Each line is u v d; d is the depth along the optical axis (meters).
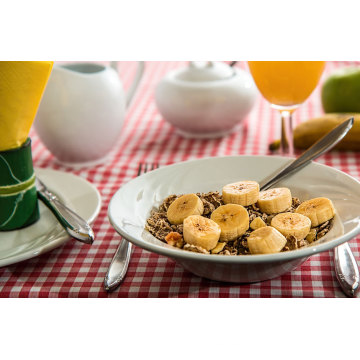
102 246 0.68
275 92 0.77
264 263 0.51
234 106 0.94
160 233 0.60
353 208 0.60
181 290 0.60
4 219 0.69
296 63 0.74
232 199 0.63
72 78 0.84
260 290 0.59
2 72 0.62
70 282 0.62
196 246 0.57
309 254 0.52
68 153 0.88
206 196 0.65
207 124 0.95
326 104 0.98
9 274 0.63
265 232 0.57
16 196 0.68
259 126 1.03
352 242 0.66
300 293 0.59
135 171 0.87
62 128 0.85
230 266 0.54
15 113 0.65
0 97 0.63
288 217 0.60
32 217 0.70
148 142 0.98
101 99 0.85
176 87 0.94
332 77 0.96
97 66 0.91
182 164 0.70
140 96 1.22
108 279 0.60
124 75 1.36
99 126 0.86
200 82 0.95
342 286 0.58
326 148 0.68
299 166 0.68
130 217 0.62
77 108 0.84
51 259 0.65
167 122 1.01
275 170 0.69
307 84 0.76
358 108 0.95
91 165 0.90
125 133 1.02
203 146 0.95
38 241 0.67
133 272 0.63
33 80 0.64
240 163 0.71
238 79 0.95
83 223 0.64
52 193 0.75
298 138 0.88
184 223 0.59
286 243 0.58
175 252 0.52
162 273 0.62
